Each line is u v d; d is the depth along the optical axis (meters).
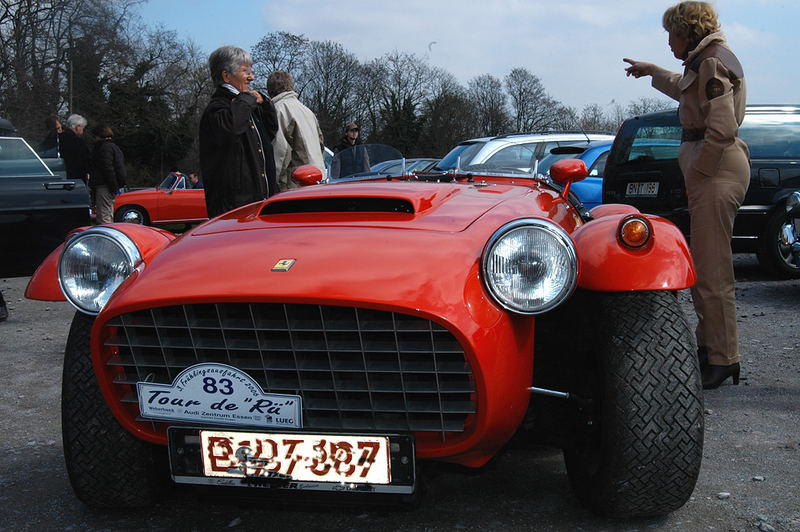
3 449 3.18
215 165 4.29
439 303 1.97
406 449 2.02
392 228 2.37
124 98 50.66
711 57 3.51
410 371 1.97
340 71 52.66
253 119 4.39
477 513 2.45
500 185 3.33
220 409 2.09
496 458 2.23
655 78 4.03
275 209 2.74
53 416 3.64
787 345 4.71
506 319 2.09
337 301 1.95
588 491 2.32
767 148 7.18
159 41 51.84
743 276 7.65
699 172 3.62
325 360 2.03
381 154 4.65
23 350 5.08
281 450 2.08
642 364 2.20
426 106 57.03
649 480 2.17
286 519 2.48
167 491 2.60
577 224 3.21
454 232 2.33
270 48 51.06
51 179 5.96
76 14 37.00
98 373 2.17
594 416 2.31
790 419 3.32
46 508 2.58
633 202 7.47
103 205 10.60
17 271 5.71
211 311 2.09
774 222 7.11
